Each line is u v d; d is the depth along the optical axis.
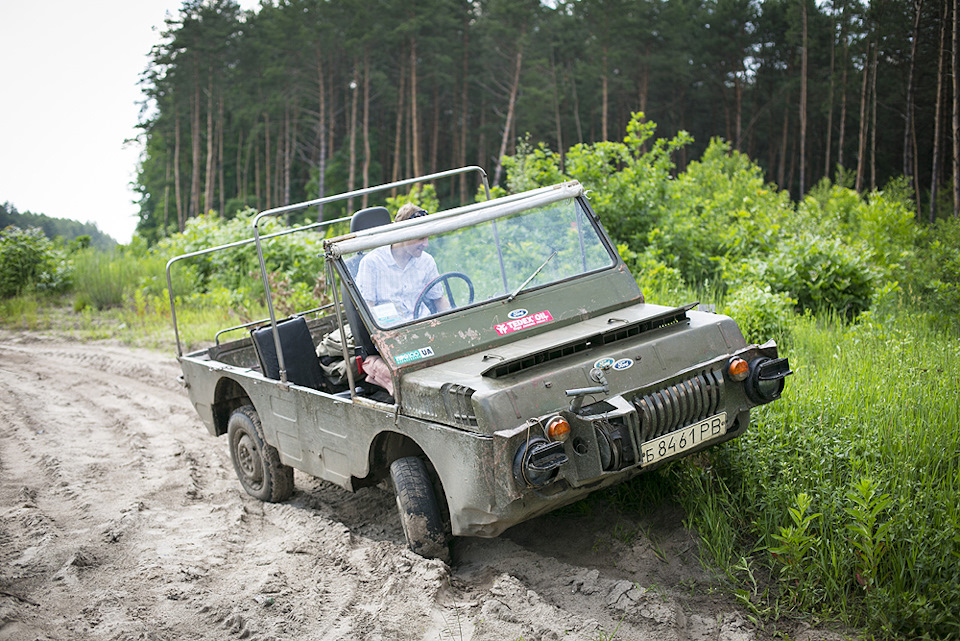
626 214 12.24
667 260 11.30
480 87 59.84
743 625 3.74
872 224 13.35
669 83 59.25
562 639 3.70
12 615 4.24
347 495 6.11
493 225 5.16
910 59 36.19
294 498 6.14
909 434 4.93
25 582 4.69
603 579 4.17
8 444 7.82
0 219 88.69
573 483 3.92
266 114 63.59
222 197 69.38
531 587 4.23
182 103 66.69
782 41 55.31
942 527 4.01
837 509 4.31
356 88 57.12
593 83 55.62
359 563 4.75
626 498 5.13
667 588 4.15
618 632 3.74
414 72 51.47
